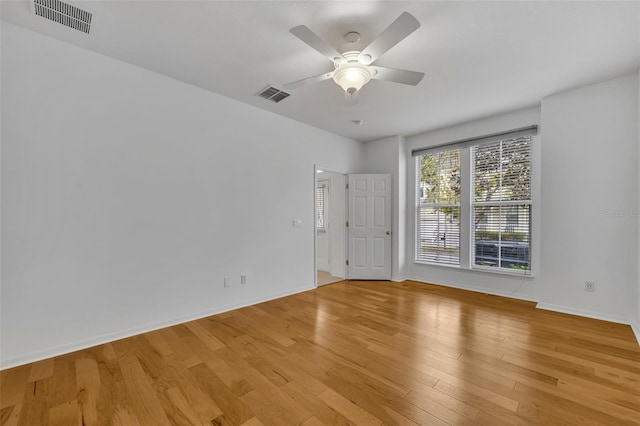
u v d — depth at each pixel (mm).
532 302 3648
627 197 2898
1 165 2090
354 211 5012
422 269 4836
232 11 1952
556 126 3277
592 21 2016
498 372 2037
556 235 3311
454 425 1533
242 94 3291
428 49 2369
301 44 2338
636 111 2840
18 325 2143
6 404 1701
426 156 4820
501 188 3949
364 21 2035
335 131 4656
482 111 3756
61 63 2326
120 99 2617
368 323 2971
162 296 2865
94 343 2463
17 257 2143
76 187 2393
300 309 3420
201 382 1931
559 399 1740
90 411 1647
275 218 3871
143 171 2752
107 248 2545
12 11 1981
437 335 2666
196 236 3113
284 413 1636
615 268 2967
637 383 1896
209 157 3217
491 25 2068
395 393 1810
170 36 2248
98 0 1853
